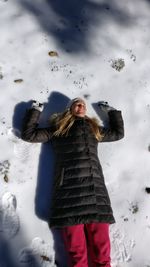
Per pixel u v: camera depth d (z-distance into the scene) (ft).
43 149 9.24
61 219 8.20
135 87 10.37
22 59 10.09
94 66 10.39
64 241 8.35
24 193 8.79
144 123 10.03
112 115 9.62
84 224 8.50
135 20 11.37
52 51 10.32
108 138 9.36
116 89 10.23
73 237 8.20
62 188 8.46
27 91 9.73
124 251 8.76
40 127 9.38
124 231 8.92
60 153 8.85
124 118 9.99
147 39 11.13
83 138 8.92
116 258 8.67
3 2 10.84
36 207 8.73
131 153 9.66
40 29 10.59
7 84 9.73
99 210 8.36
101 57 10.55
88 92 10.04
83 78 10.16
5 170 8.89
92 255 8.36
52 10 10.97
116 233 8.87
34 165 9.07
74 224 8.16
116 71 10.46
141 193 9.34
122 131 9.48
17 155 9.09
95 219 8.25
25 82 9.83
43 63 10.13
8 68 9.91
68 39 10.61
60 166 8.71
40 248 8.43
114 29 11.07
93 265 8.32
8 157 9.03
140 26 11.30
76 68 10.25
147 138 9.89
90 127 9.14
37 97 9.71
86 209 8.27
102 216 8.36
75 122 9.11
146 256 8.81
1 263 8.15
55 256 8.44
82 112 9.17
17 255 8.27
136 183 9.41
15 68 9.95
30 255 8.33
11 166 8.96
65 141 8.89
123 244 8.81
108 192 9.21
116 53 10.69
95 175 8.65
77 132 8.95
